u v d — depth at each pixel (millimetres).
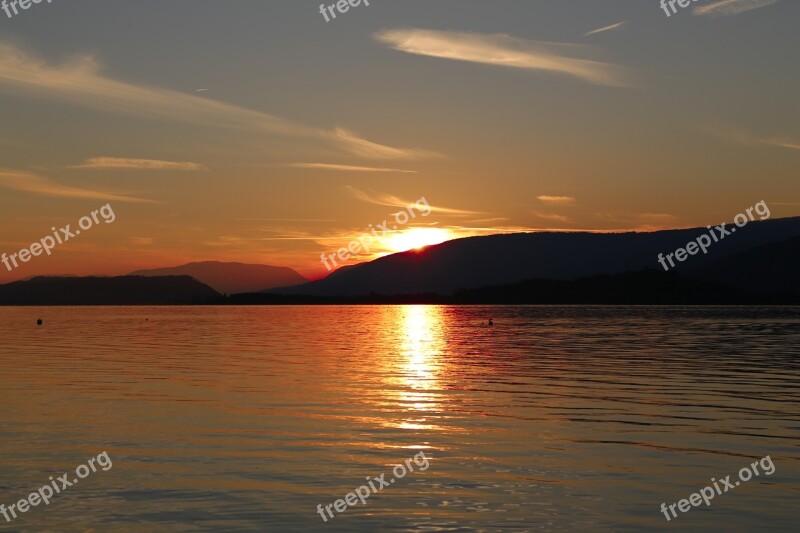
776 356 50281
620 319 128250
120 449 20109
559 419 24734
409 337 76875
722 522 14375
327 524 14172
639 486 16750
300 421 24234
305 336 79688
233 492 16125
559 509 15094
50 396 29734
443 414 25688
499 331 89125
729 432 22562
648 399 29391
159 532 13742
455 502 15531
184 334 83812
